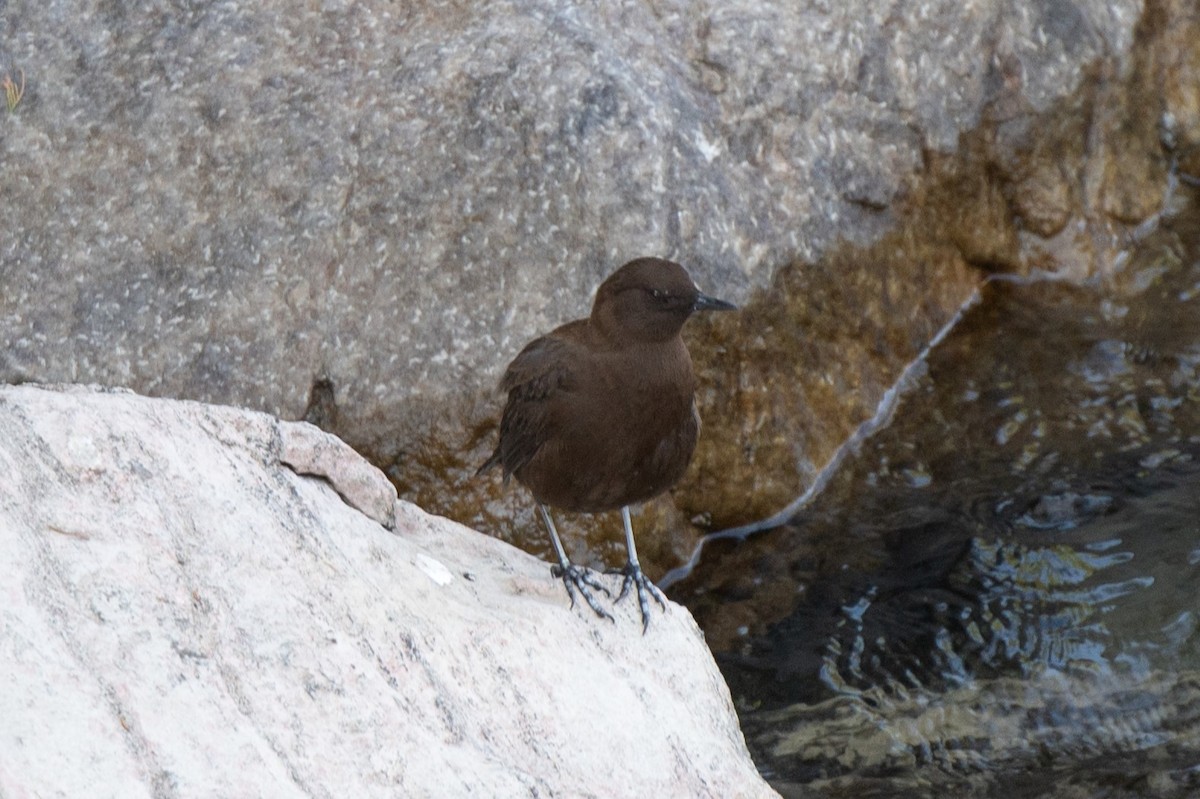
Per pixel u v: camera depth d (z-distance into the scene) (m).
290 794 5.67
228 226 11.80
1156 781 9.48
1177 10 15.48
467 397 11.39
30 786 5.23
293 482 7.20
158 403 7.13
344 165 11.93
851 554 11.92
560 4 12.62
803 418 12.57
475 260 11.72
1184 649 10.53
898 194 13.27
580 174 11.88
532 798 6.25
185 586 6.24
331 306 11.59
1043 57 14.20
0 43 12.33
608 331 8.29
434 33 12.44
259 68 12.25
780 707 10.47
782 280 12.37
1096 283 14.47
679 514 12.02
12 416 6.59
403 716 6.26
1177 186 15.50
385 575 7.05
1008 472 12.54
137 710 5.67
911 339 13.48
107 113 12.13
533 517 11.48
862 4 13.38
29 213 11.88
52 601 5.90
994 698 10.34
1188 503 11.91
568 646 7.43
